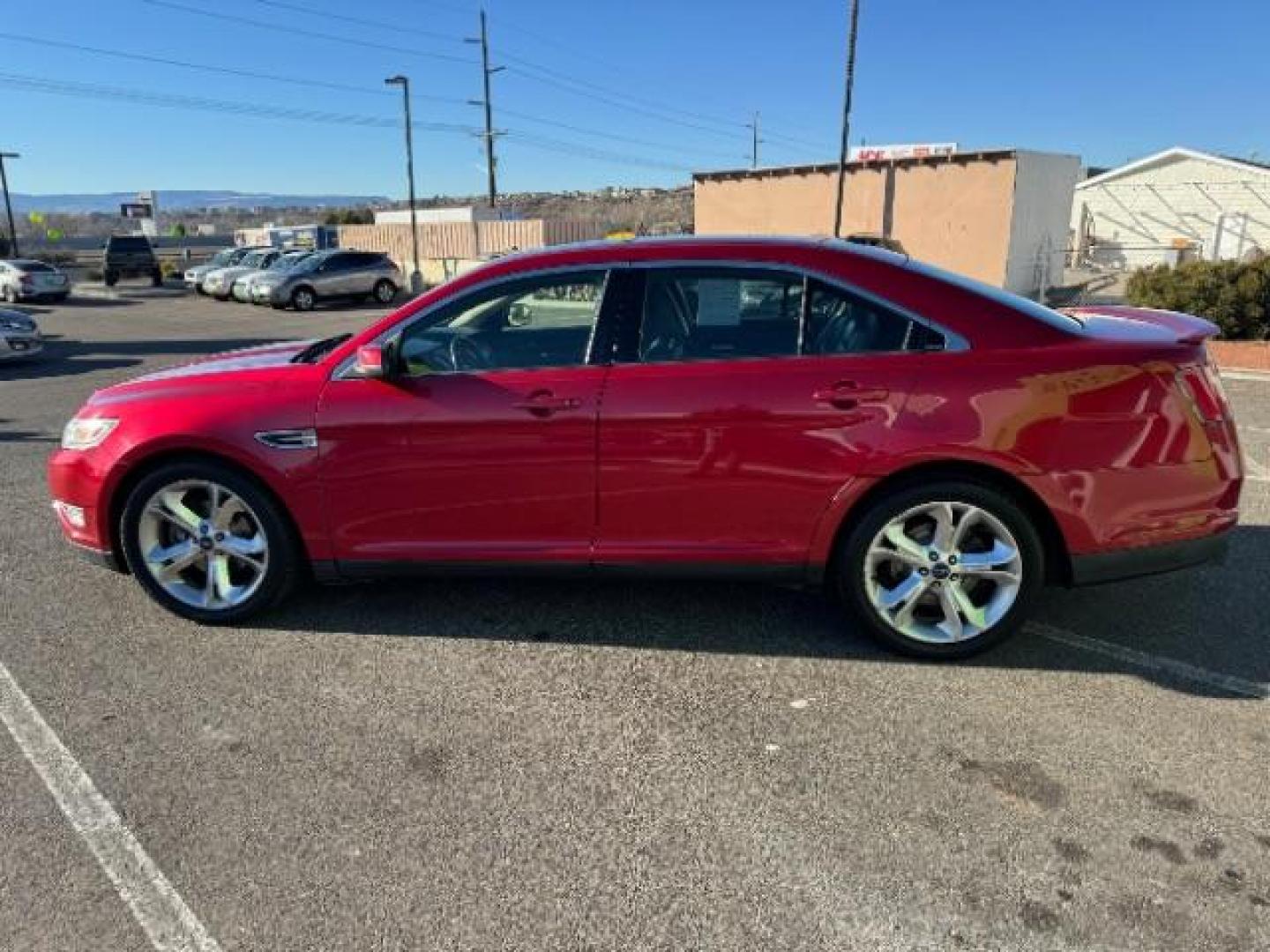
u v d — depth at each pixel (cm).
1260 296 1123
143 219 7325
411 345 371
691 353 354
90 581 456
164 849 261
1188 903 235
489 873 250
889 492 349
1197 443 341
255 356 438
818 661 366
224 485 385
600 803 279
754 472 349
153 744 313
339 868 252
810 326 349
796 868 250
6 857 258
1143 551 347
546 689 347
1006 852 255
